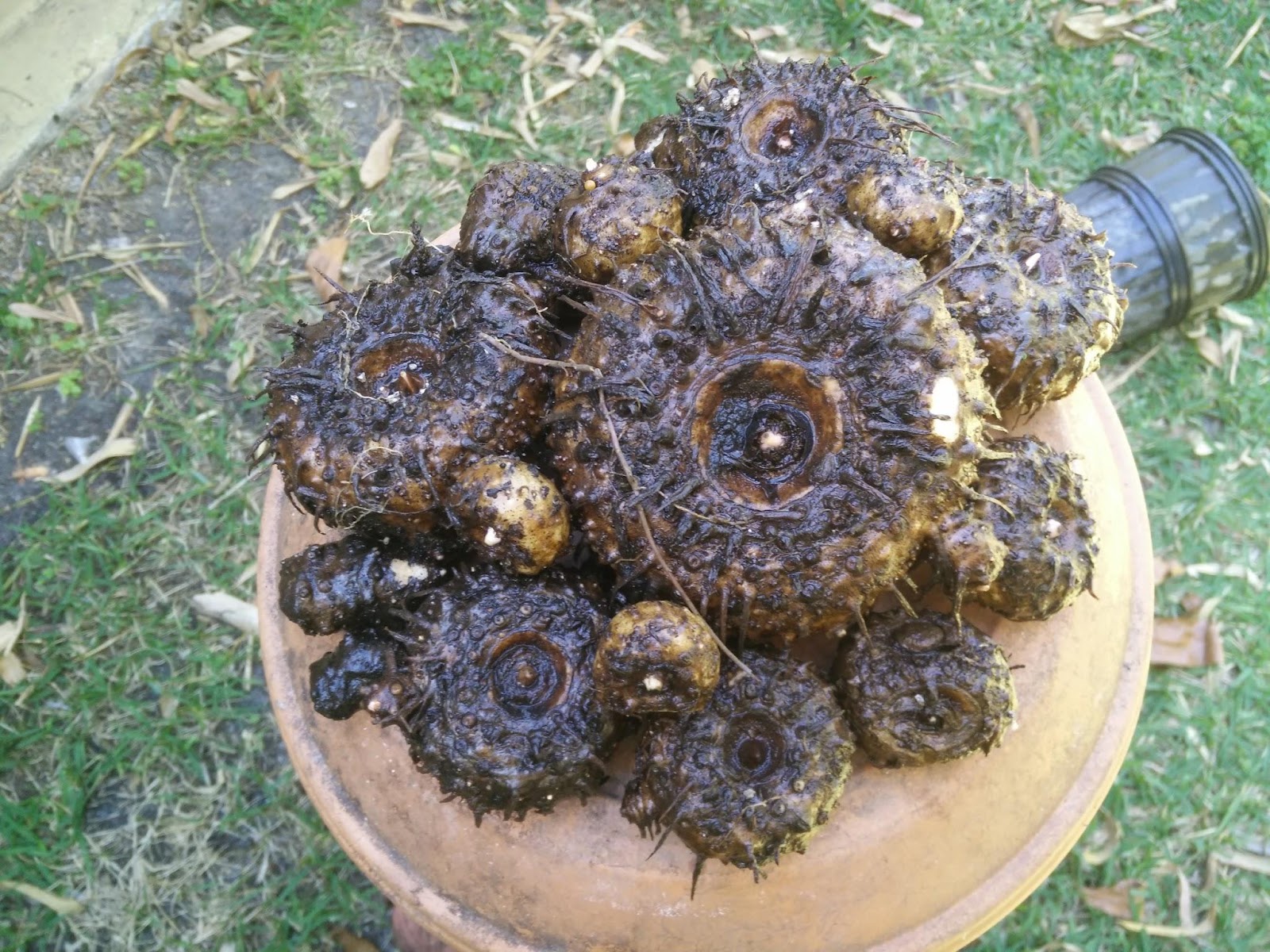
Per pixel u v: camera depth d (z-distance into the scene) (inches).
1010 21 40.2
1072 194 32.7
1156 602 32.7
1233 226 31.3
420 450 15.4
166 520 33.7
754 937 15.4
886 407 14.0
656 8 40.7
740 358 14.5
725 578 14.4
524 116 39.0
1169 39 39.9
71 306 36.5
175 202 38.3
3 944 28.9
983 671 15.0
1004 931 28.8
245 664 32.2
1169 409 34.9
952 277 16.1
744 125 17.1
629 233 15.7
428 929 16.6
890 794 15.6
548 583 15.6
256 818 30.6
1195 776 30.5
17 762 30.8
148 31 40.2
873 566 14.1
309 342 16.7
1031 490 15.6
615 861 15.4
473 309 16.2
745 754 14.8
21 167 38.3
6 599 32.4
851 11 39.9
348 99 39.8
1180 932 28.7
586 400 14.9
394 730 16.7
